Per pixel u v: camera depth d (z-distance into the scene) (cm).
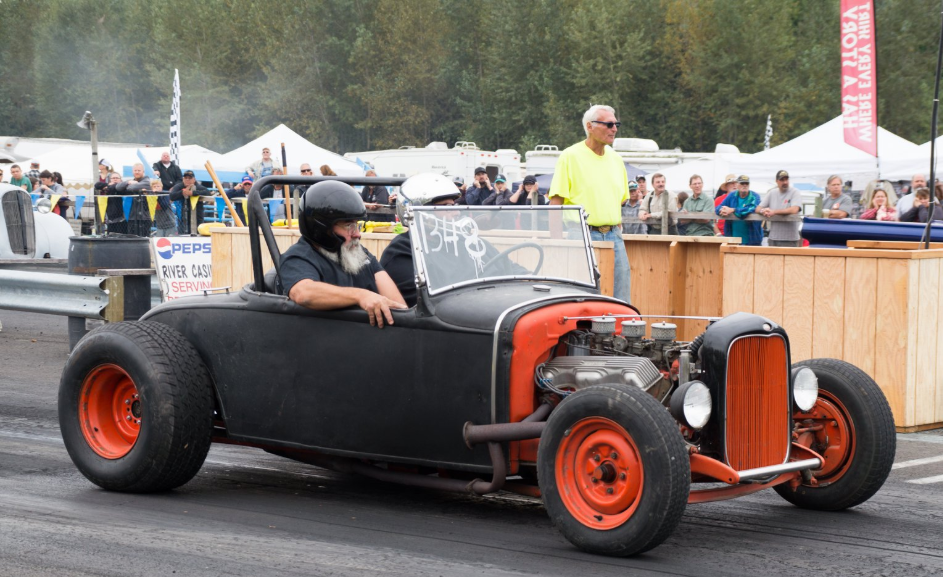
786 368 458
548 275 521
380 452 485
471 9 6194
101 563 404
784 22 5462
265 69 6178
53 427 710
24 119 8050
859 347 753
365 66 6141
